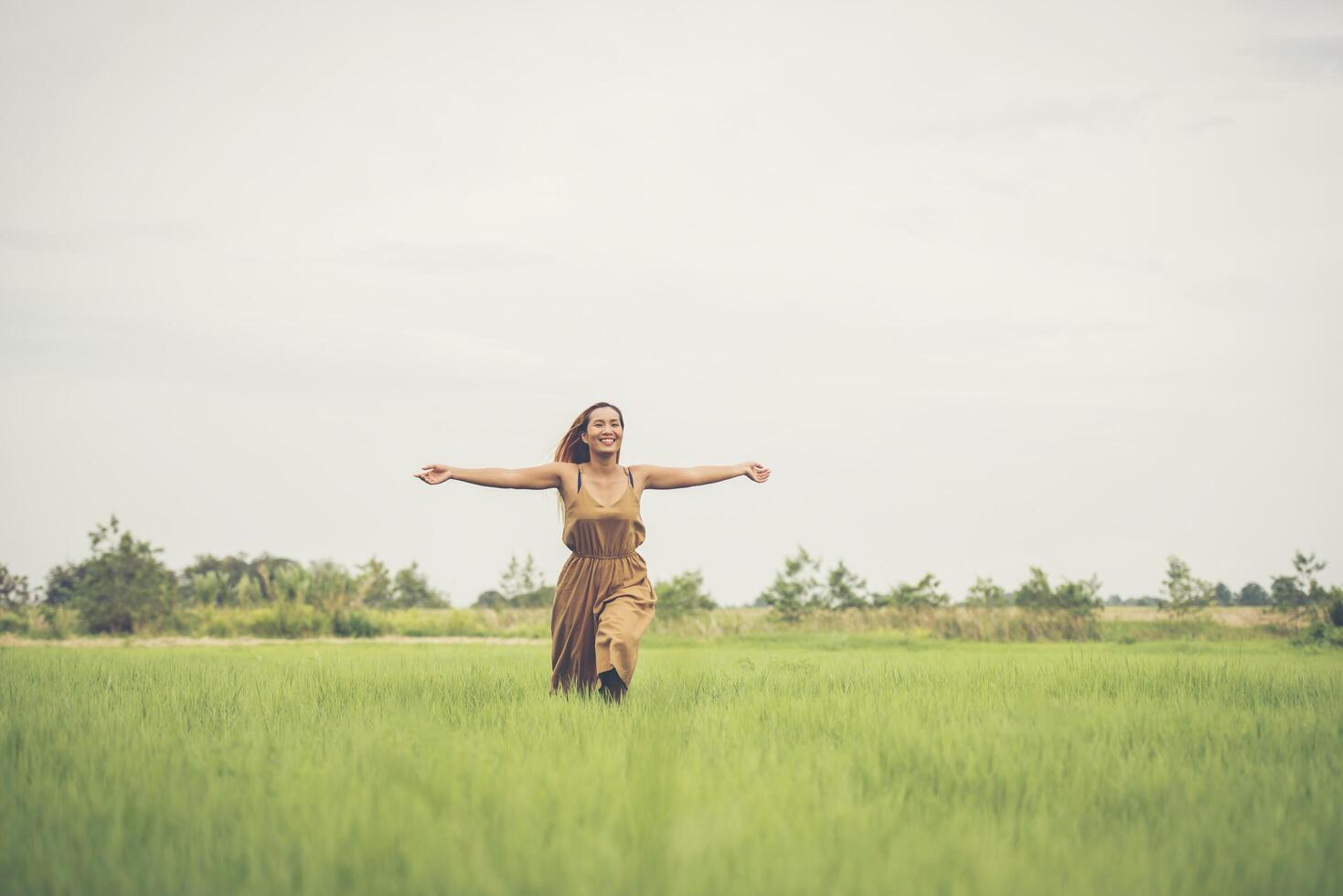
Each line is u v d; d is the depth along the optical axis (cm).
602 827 395
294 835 394
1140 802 464
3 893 352
